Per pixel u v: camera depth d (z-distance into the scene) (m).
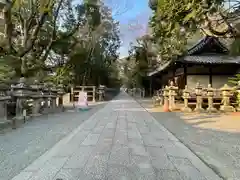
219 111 11.91
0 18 17.05
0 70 11.32
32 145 5.06
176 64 17.28
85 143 5.23
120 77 58.75
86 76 26.44
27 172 3.51
